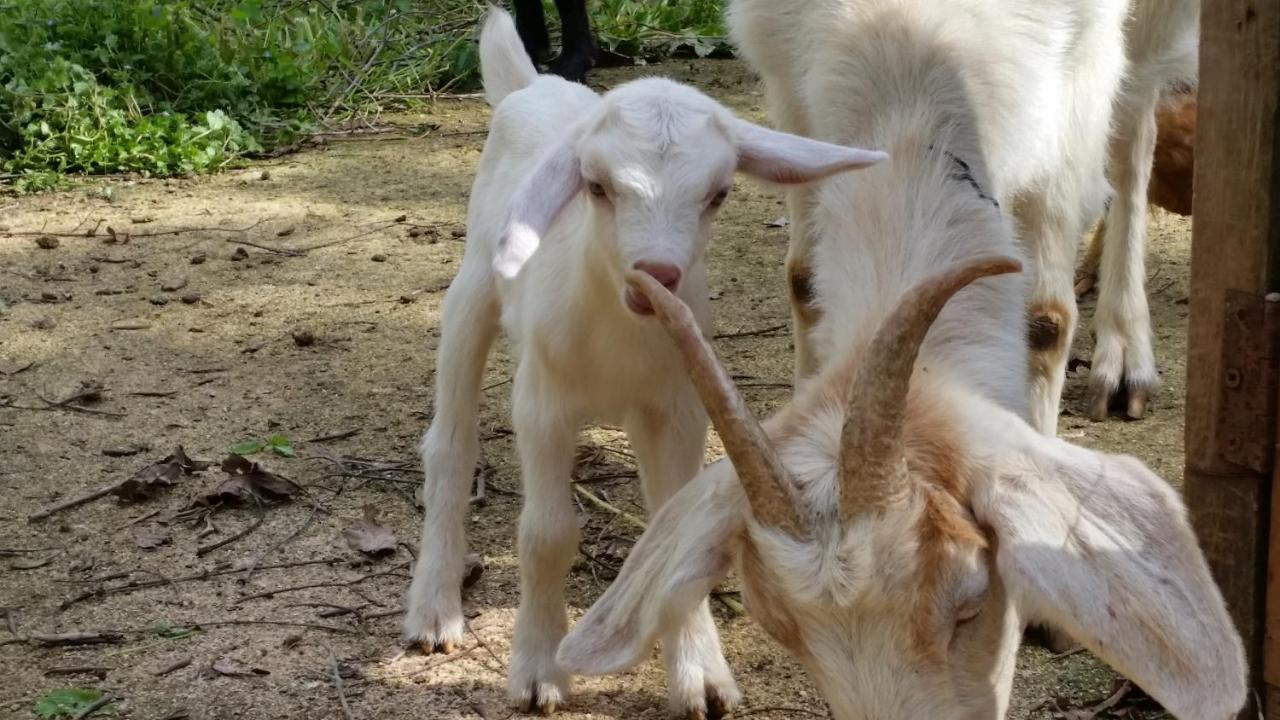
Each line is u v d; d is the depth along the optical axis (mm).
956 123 2078
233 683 2133
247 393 2766
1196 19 2631
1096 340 2758
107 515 2439
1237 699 1633
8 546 2371
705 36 5594
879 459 1691
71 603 2260
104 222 3756
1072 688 2127
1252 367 1912
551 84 2330
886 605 1690
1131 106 2660
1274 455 1916
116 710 2088
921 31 2127
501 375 2885
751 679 2150
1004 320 1974
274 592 2289
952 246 1964
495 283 2213
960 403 1804
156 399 2742
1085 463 1725
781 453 1763
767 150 1994
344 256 3500
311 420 2689
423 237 3637
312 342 2975
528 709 2096
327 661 2172
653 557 1791
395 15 5535
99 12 4691
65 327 3039
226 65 4688
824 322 1976
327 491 2504
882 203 1991
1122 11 2393
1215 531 1966
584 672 1789
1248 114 1886
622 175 1935
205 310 3146
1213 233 1925
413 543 2391
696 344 1709
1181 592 1659
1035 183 2287
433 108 5004
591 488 2525
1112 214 2729
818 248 2041
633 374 2062
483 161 2314
